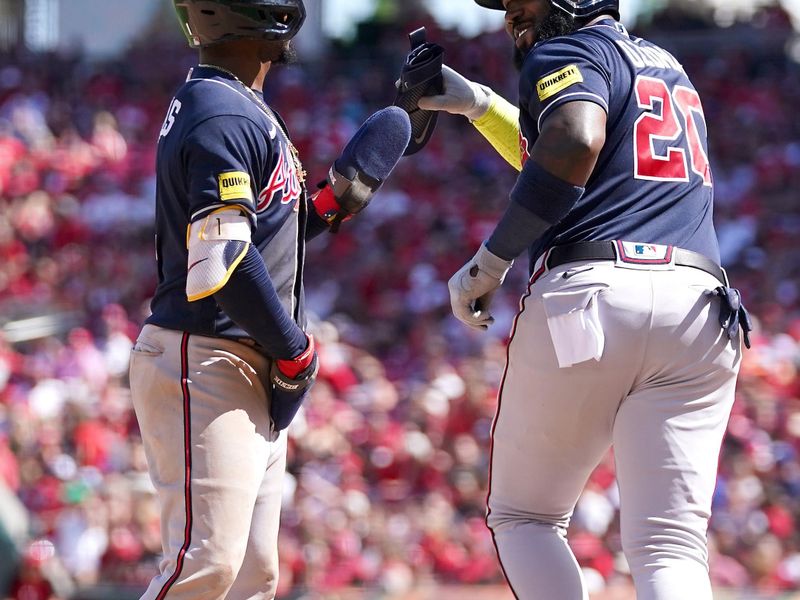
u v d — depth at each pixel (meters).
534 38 11.76
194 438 11.18
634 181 10.93
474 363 44.47
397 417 41.00
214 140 10.89
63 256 58.81
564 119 10.40
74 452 37.53
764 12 78.44
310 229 13.01
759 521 36.09
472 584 30.61
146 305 55.34
